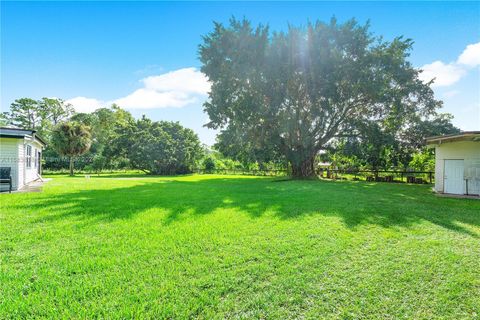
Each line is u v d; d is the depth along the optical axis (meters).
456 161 11.14
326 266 3.19
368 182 17.31
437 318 2.20
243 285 2.70
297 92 17.53
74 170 31.52
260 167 29.19
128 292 2.51
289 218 5.67
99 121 43.00
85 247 3.73
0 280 2.68
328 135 19.11
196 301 2.38
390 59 16.17
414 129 18.27
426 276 2.94
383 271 3.05
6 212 5.94
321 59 15.72
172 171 30.58
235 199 8.55
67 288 2.54
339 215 6.01
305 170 19.94
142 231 4.58
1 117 38.69
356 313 2.25
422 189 12.56
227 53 17.00
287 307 2.33
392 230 4.81
